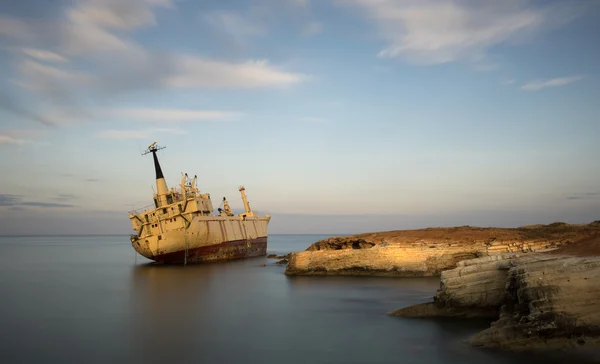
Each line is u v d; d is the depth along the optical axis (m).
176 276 60.31
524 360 20.98
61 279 59.00
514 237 50.69
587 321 21.22
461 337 25.62
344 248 60.16
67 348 25.48
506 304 26.12
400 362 22.20
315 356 23.53
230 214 95.06
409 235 58.09
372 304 37.00
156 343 26.36
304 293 43.38
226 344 25.98
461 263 31.31
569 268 22.45
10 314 34.97
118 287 50.12
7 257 110.44
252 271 65.44
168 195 77.75
